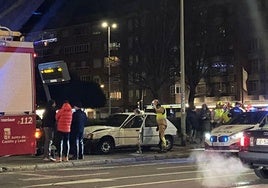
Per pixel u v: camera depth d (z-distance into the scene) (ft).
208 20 138.72
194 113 80.18
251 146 37.42
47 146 56.08
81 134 57.82
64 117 55.16
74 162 54.75
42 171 49.08
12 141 26.55
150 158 61.52
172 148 72.02
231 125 54.49
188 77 134.51
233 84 240.12
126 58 152.15
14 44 26.84
